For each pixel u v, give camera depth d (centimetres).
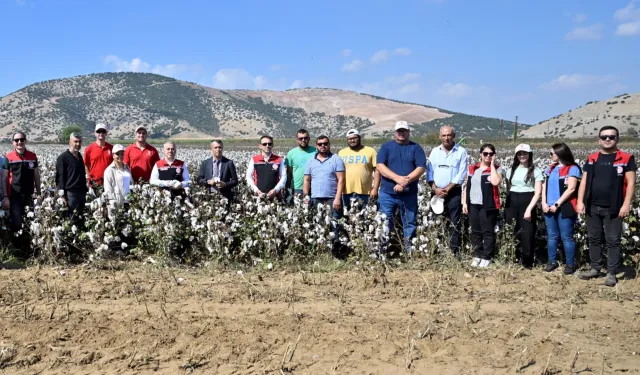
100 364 435
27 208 786
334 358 447
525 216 750
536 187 754
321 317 540
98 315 538
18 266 745
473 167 790
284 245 793
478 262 770
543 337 498
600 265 704
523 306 589
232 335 489
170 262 752
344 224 771
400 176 777
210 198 861
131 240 841
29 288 627
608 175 670
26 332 493
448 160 798
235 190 1002
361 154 833
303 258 777
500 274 711
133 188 812
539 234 843
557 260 801
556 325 526
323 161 826
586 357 455
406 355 453
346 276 700
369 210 767
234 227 773
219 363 437
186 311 555
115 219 794
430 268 745
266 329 505
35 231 741
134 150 902
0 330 496
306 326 514
